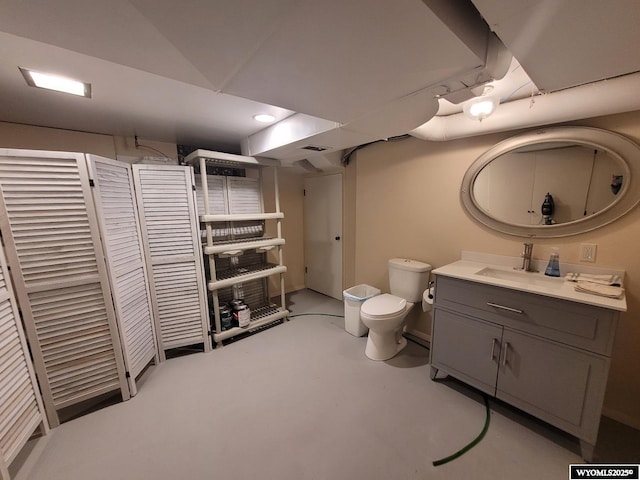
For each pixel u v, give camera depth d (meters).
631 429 1.57
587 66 1.00
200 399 1.89
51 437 1.60
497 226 2.03
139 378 2.13
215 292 2.49
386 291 2.92
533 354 1.51
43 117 1.93
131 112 1.88
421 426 1.63
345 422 1.66
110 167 1.84
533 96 1.57
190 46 0.88
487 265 2.05
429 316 2.58
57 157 1.56
